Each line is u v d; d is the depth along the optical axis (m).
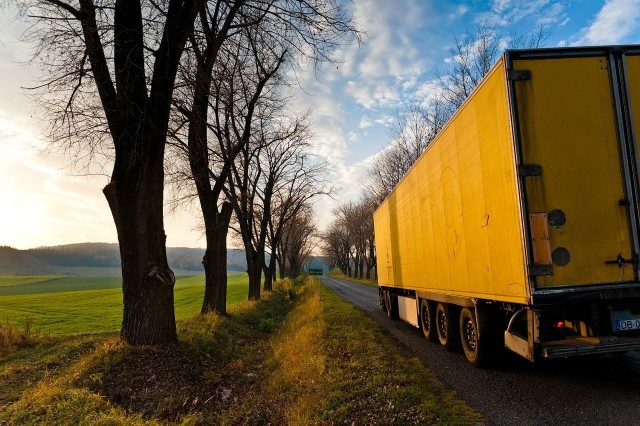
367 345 9.77
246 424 6.00
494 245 6.21
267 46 10.30
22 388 7.40
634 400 5.32
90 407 5.57
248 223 25.97
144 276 8.73
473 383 6.68
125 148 8.87
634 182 5.35
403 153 34.72
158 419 5.98
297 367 8.21
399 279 13.57
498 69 5.78
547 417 5.02
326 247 101.88
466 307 7.97
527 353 5.59
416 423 4.95
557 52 5.49
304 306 22.14
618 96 5.45
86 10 8.66
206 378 7.82
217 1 10.33
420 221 10.55
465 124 7.18
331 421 5.35
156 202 9.02
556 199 5.30
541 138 5.38
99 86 8.96
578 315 5.50
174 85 9.55
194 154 14.07
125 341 8.52
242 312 17.12
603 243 5.26
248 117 15.77
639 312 5.40
